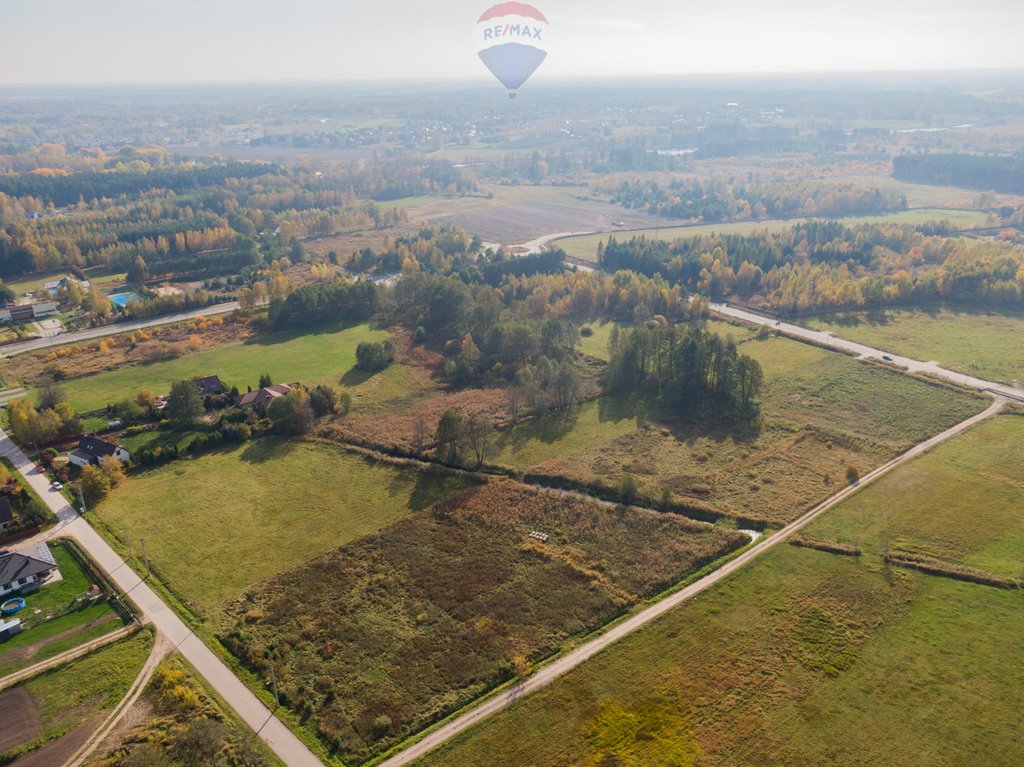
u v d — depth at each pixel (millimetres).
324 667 72500
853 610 79875
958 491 102812
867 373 143375
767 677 70812
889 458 112375
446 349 155875
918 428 121562
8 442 117250
